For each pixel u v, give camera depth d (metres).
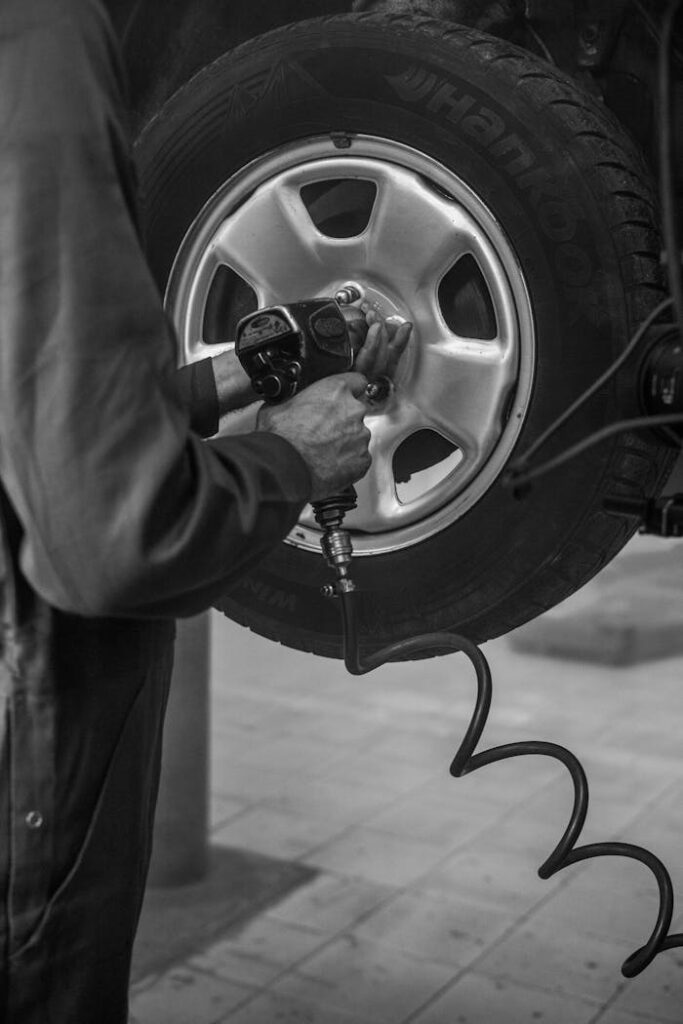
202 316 1.47
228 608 1.48
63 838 1.06
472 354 1.32
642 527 1.35
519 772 4.66
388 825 4.27
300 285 1.41
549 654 6.01
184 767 3.81
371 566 1.39
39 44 0.91
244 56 1.41
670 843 4.04
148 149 1.45
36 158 0.89
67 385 0.88
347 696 5.56
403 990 3.29
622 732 5.03
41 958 1.07
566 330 1.28
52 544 0.91
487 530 1.33
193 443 0.95
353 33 1.35
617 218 1.26
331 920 3.66
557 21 1.47
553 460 1.02
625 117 1.47
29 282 0.89
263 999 3.26
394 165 1.34
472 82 1.29
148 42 1.68
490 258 1.30
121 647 1.07
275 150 1.39
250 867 3.97
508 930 3.58
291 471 1.03
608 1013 3.15
